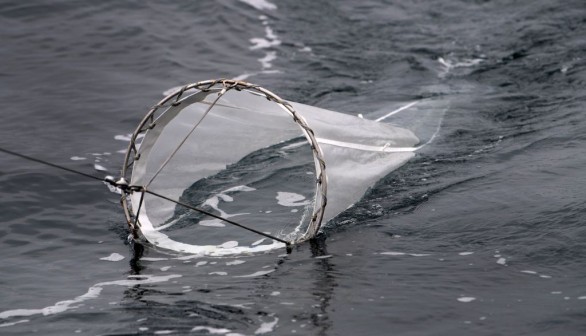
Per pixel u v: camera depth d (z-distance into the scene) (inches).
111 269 893.8
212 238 967.0
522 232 918.4
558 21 1897.1
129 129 1333.7
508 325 733.9
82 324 770.8
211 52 1713.8
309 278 844.6
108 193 1098.7
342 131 1043.9
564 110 1343.5
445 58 1716.3
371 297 795.4
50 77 1540.4
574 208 960.9
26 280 870.4
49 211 1045.8
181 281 855.1
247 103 1030.4
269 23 1894.7
